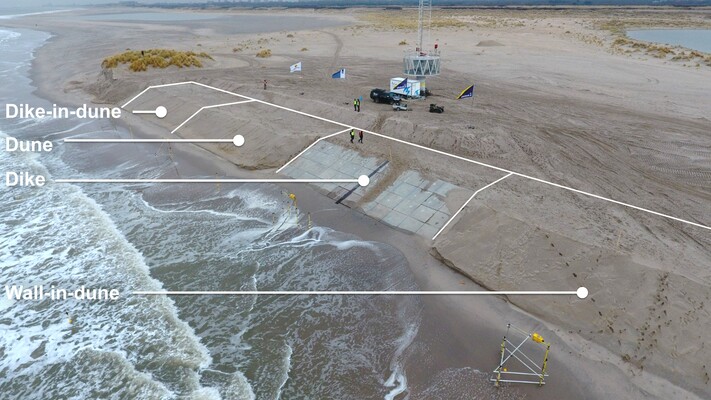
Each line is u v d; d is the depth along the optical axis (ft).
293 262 70.44
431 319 58.03
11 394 49.75
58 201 91.25
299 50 268.41
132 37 367.04
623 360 50.31
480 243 67.36
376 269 68.23
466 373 49.96
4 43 351.67
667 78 176.04
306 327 57.62
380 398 47.47
